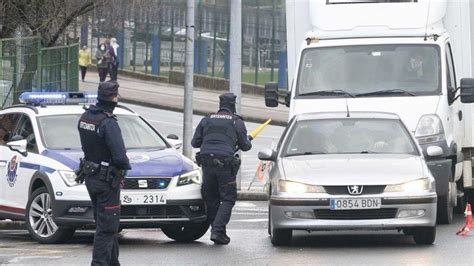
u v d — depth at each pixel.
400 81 37.12
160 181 31.59
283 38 111.06
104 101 25.08
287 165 31.47
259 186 53.19
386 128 33.88
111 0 61.97
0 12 59.25
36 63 55.34
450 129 36.91
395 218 29.91
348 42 38.00
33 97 36.59
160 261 28.92
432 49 37.44
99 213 25.17
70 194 31.52
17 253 30.69
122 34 129.12
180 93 111.75
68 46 61.88
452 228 35.84
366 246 31.39
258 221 39.84
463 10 39.09
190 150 53.25
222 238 32.12
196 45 121.44
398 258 28.73
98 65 108.44
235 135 32.53
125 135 35.09
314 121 34.25
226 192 32.25
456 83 39.03
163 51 124.56
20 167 34.00
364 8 38.50
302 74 37.78
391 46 37.69
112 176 24.98
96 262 25.08
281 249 31.08
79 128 25.19
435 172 35.59
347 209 29.78
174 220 31.75
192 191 32.00
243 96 113.19
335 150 33.06
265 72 113.06
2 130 36.19
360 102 36.66
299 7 39.97
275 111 98.25
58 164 32.38
